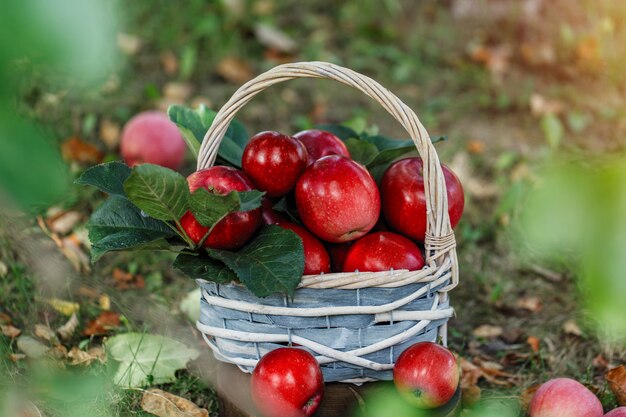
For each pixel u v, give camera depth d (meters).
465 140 2.24
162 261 1.72
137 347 1.41
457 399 1.24
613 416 1.21
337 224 1.21
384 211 1.27
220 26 2.71
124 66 2.30
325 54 2.69
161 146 1.81
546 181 0.74
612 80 2.64
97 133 2.08
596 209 0.67
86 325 1.52
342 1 3.00
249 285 1.16
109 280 1.64
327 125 1.42
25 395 1.27
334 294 1.19
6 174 0.33
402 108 1.20
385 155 1.31
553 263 1.74
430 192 1.21
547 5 2.98
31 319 1.50
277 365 1.17
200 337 1.52
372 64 2.69
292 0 2.97
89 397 1.32
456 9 3.10
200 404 1.37
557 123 2.09
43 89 1.96
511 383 1.43
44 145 0.34
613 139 2.31
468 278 1.73
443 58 2.78
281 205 1.28
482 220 1.89
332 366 1.22
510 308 1.65
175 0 2.72
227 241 1.21
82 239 1.71
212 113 1.38
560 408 1.23
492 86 2.60
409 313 1.21
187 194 1.17
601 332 1.50
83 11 0.30
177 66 2.48
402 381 1.20
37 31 0.29
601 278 0.66
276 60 2.63
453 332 1.57
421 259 1.23
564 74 2.73
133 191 1.15
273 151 1.24
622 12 2.80
